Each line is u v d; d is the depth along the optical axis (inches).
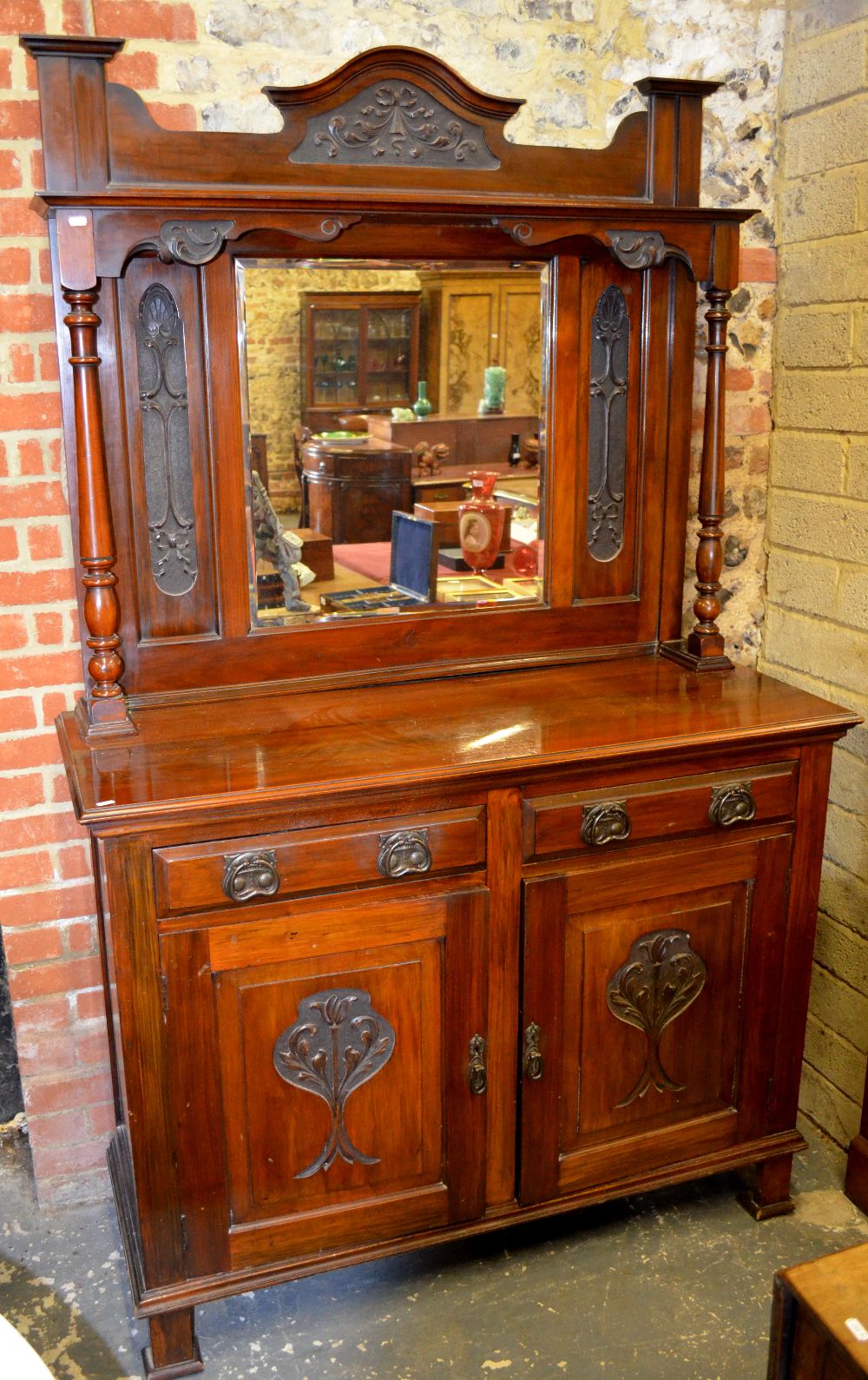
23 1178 93.7
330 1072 73.1
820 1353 49.7
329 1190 75.2
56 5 72.6
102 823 63.6
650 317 85.9
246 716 78.5
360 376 79.4
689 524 96.5
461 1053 75.7
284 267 76.3
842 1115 95.5
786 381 93.7
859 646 88.9
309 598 82.5
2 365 76.2
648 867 77.3
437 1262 84.4
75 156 68.6
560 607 89.6
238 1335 78.2
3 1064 96.7
